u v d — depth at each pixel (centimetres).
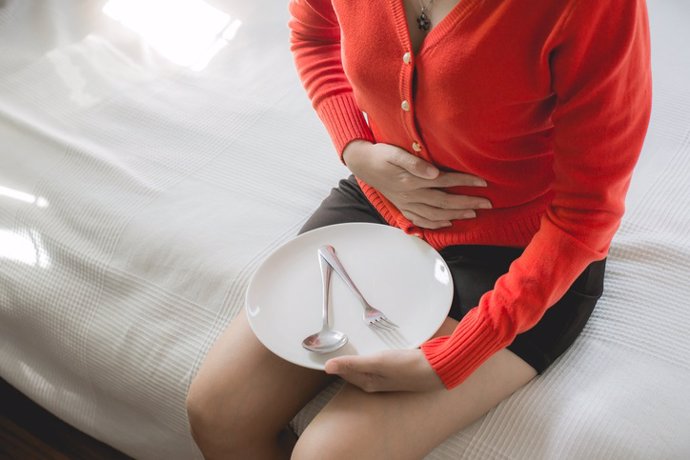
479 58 79
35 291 127
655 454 86
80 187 134
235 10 168
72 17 171
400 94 90
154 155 139
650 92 78
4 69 160
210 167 136
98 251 126
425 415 89
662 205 115
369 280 104
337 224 110
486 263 101
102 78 157
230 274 117
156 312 118
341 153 109
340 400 92
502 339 86
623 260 109
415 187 99
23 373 135
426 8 84
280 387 99
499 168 92
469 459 91
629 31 72
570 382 95
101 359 120
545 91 81
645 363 95
